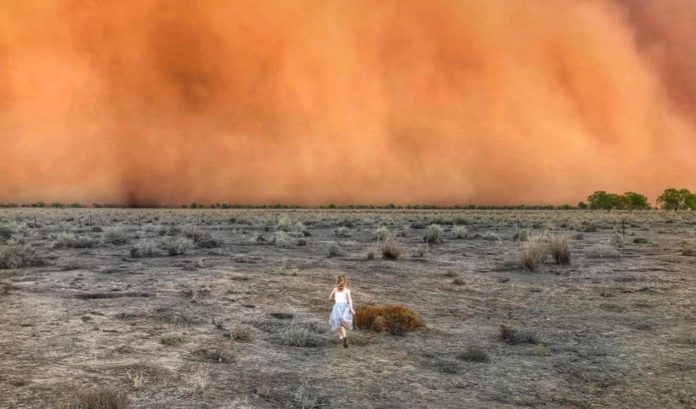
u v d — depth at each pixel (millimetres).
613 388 8414
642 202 159750
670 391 8305
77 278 17812
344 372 8789
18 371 8070
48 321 11484
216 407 6980
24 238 35062
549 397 7977
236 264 22281
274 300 14812
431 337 11359
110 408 6613
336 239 37906
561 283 18719
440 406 7453
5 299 13805
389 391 7969
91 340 10078
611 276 20375
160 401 7094
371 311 12055
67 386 7445
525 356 10109
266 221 64375
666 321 13133
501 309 14469
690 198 138625
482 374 8969
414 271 21375
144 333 10797
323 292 16219
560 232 44438
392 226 55656
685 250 27938
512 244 34375
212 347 9922
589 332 12016
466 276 20188
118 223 58156
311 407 7184
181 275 18766
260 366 8953
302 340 10414
